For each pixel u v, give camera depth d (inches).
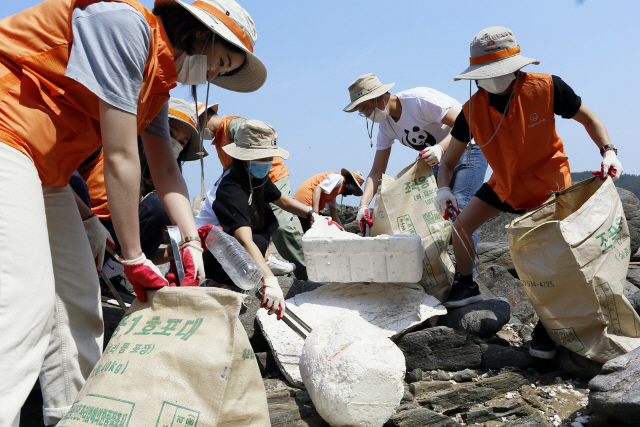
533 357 123.3
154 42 69.2
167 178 85.7
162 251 138.6
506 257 193.9
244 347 68.4
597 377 98.6
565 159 132.8
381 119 166.6
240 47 75.0
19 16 67.8
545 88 124.4
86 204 110.3
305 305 139.6
